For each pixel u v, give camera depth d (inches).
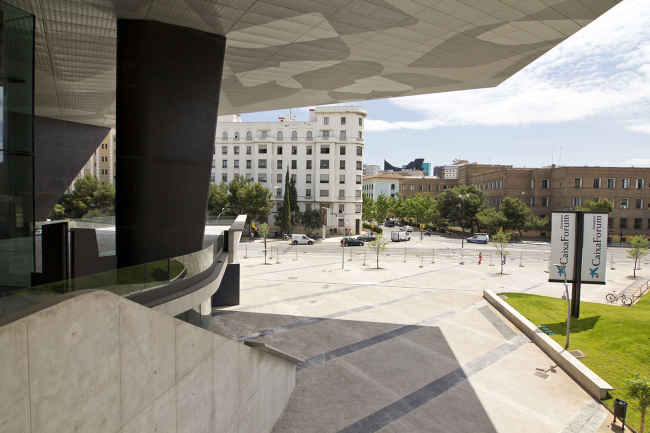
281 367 367.6
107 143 2682.1
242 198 1770.4
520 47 494.6
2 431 112.8
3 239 303.9
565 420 356.8
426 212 2322.8
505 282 927.0
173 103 391.2
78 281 194.2
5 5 310.7
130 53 374.9
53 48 461.1
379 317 653.3
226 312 673.0
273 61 537.3
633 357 458.6
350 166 2037.4
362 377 439.8
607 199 1882.4
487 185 2496.3
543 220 1971.0
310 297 775.7
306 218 1923.0
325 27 416.8
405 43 472.1
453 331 588.4
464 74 617.6
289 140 2059.5
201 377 223.5
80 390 141.0
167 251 395.9
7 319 117.6
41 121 932.0
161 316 186.7
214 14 370.0
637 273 1055.6
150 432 180.7
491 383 427.2
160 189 387.5
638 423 347.3
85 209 1658.5
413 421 354.3
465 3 364.5
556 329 571.5
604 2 362.6
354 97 789.9
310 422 352.2
